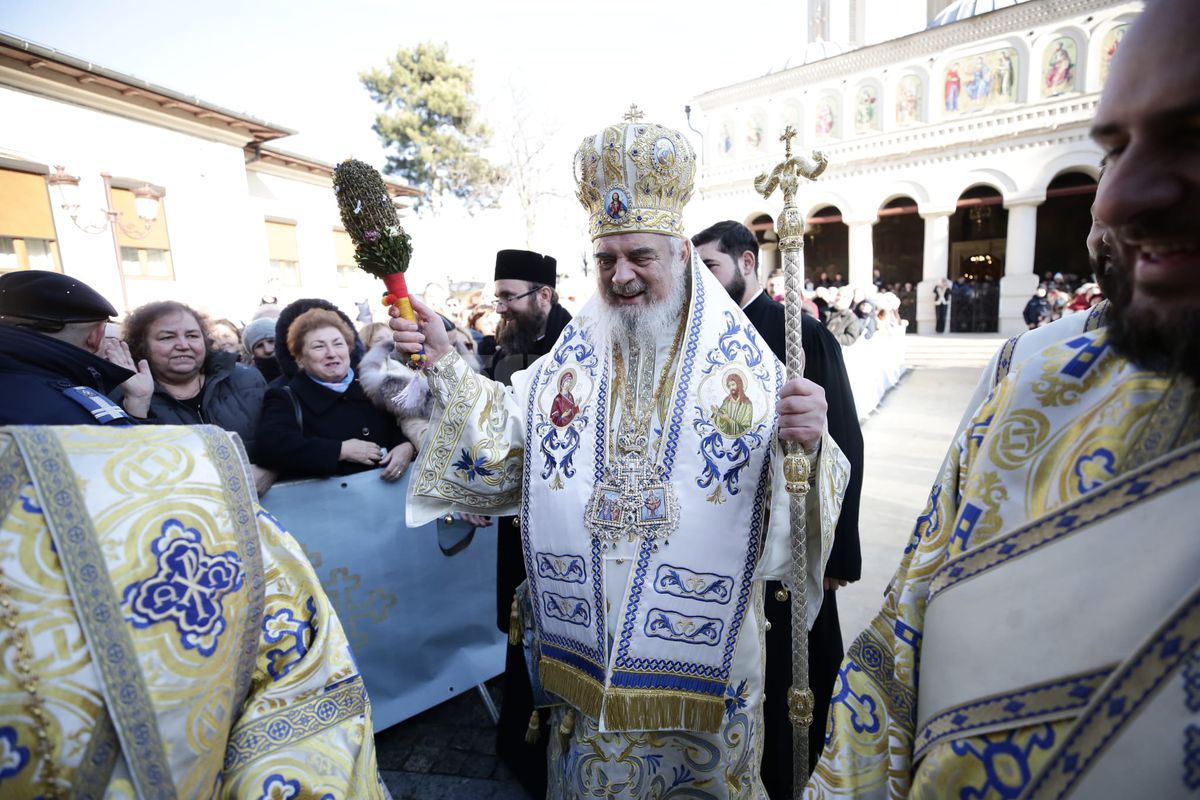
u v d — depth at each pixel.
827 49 22.05
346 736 0.89
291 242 13.29
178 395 2.55
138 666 0.71
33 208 8.88
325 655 0.92
